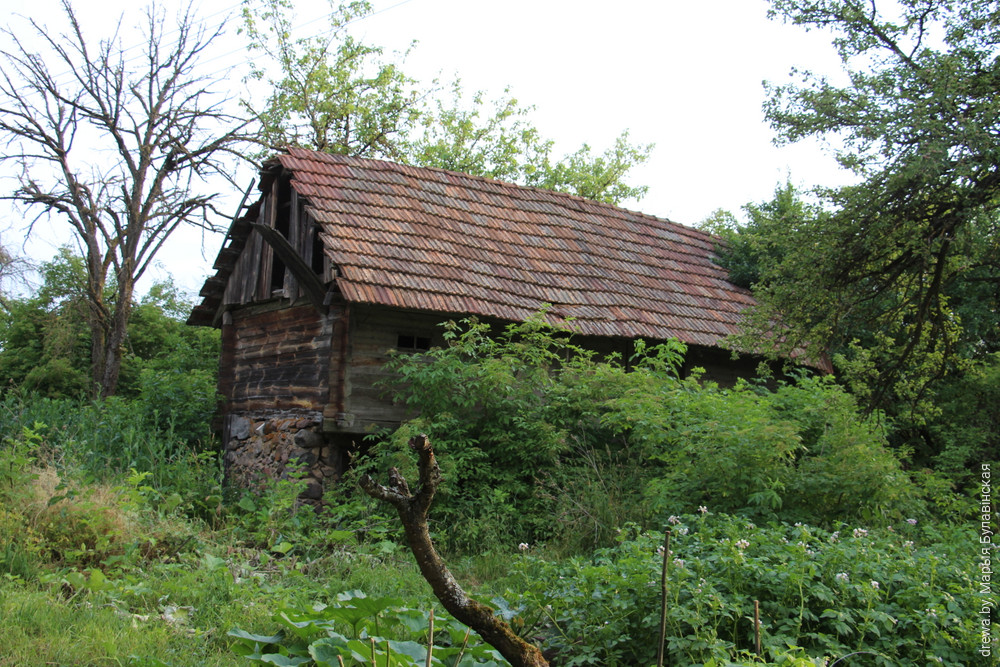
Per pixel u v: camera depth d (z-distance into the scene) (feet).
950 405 43.27
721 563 20.47
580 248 49.57
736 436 28.84
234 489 38.55
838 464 30.48
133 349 80.79
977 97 32.19
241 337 47.75
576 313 42.50
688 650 18.02
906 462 42.50
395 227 42.45
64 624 18.45
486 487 33.71
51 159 64.85
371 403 38.06
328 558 27.99
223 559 26.07
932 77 31.86
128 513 26.86
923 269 33.37
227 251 48.19
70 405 44.93
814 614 19.81
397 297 36.91
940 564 21.63
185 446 40.19
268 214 45.37
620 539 23.79
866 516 29.40
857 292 35.12
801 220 36.14
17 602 19.02
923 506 31.96
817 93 33.96
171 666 16.80
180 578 23.15
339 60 92.07
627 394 34.65
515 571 24.70
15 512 24.70
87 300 66.80
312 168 44.47
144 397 50.67
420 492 12.96
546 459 34.73
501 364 35.68
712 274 54.29
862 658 18.70
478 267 42.52
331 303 38.81
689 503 29.25
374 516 31.89
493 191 51.65
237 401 47.06
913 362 38.73
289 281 42.73
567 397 36.65
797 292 35.12
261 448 42.42
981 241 34.60
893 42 34.53
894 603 19.83
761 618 19.29
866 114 32.73
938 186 32.19
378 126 92.99
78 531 25.23
